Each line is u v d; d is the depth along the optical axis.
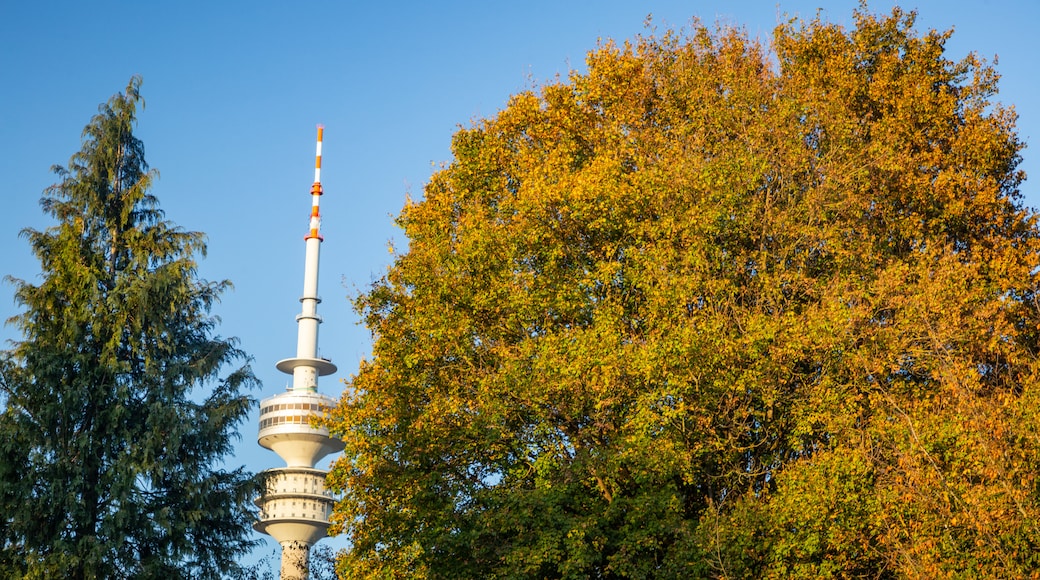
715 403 25.78
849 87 32.25
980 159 30.86
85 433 34.91
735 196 27.78
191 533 36.56
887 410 24.55
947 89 33.78
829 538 23.09
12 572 33.31
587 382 26.17
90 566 32.69
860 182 29.12
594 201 28.45
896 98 31.91
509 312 28.88
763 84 31.53
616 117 32.19
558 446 27.31
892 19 34.75
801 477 23.80
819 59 34.12
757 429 27.34
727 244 28.58
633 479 26.20
